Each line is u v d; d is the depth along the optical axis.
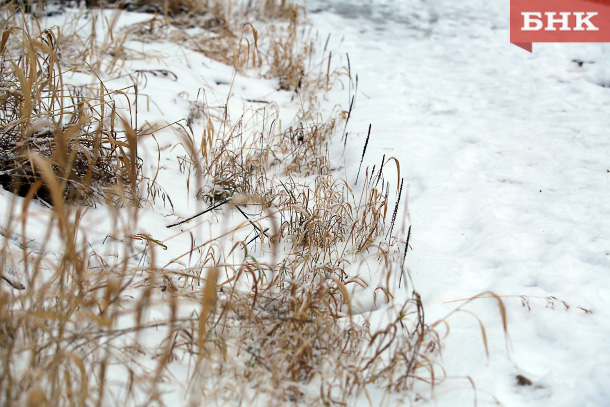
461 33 8.21
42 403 1.84
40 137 3.39
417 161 4.65
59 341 2.06
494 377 2.45
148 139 4.57
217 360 2.42
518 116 5.58
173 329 2.30
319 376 2.44
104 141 3.55
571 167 4.53
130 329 2.15
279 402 2.24
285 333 2.42
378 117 5.56
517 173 4.47
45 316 2.04
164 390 2.25
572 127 5.29
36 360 2.12
